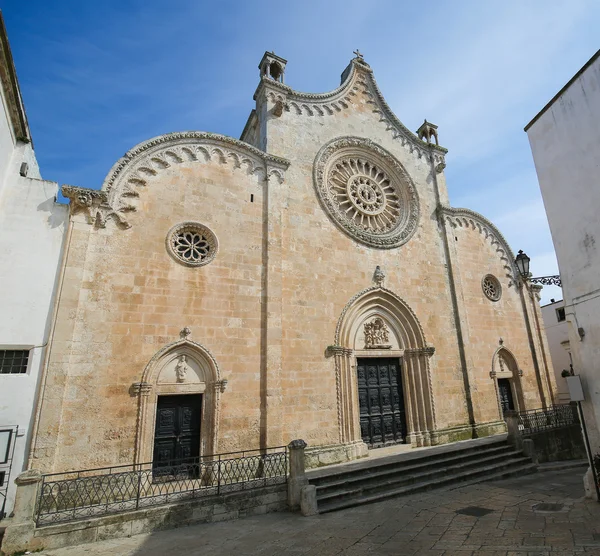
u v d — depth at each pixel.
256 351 15.84
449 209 24.34
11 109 13.36
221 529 10.34
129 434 12.97
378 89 24.53
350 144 22.23
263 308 16.52
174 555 8.72
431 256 22.94
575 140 11.68
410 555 8.16
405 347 20.48
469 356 21.83
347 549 8.70
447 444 18.89
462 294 23.00
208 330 15.14
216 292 15.73
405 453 16.95
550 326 33.75
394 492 13.05
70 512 10.34
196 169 16.91
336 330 18.12
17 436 11.52
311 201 19.55
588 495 10.80
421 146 25.52
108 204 14.57
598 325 10.63
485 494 12.83
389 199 23.39
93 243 14.04
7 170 13.68
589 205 11.11
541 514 10.13
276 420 15.24
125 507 10.59
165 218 15.64
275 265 17.14
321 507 11.77
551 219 12.30
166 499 11.01
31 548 9.04
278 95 20.33
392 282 20.83
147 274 14.67
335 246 19.47
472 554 7.91
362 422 18.34
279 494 12.08
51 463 11.59
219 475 11.91
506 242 26.45
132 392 13.35
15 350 12.29
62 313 12.80
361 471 14.00
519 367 23.88
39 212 13.65
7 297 12.48
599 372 10.58
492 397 22.22
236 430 14.61
